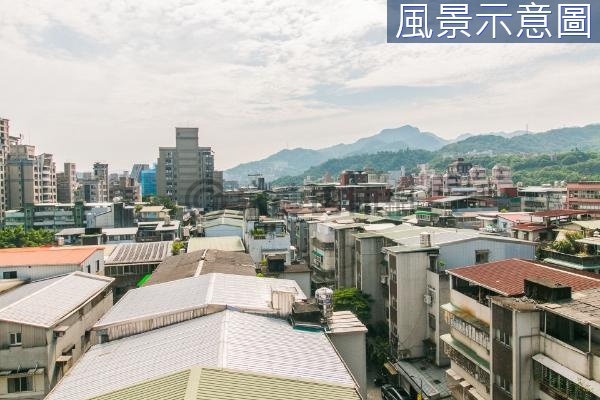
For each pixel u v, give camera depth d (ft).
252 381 63.98
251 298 101.24
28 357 106.52
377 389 149.07
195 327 87.66
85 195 595.47
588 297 83.71
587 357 73.56
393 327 155.33
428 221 249.96
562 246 172.55
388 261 161.38
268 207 451.53
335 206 475.72
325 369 72.08
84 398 66.28
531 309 83.20
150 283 141.69
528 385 83.82
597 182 354.33
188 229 323.98
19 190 480.64
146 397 61.36
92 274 165.07
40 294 127.34
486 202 357.00
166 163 640.17
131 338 91.09
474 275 108.78
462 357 108.88
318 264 251.39
